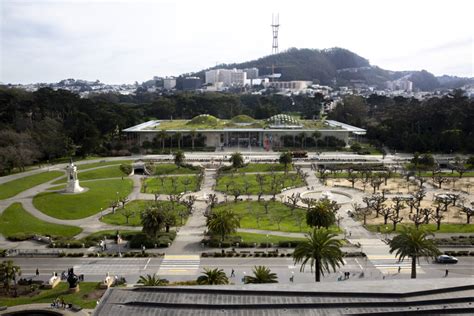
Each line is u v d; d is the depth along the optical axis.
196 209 194.25
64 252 144.50
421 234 117.88
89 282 123.38
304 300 82.19
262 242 150.12
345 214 185.50
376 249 146.50
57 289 119.12
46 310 103.50
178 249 147.25
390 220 177.12
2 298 113.62
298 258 110.38
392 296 82.88
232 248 147.00
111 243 153.38
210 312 78.69
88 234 161.62
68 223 173.25
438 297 82.88
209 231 159.88
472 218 180.00
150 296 84.44
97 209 191.12
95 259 139.75
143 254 142.00
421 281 91.12
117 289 87.12
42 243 154.12
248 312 78.56
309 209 157.75
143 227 150.88
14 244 153.12
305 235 151.50
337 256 109.56
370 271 129.25
